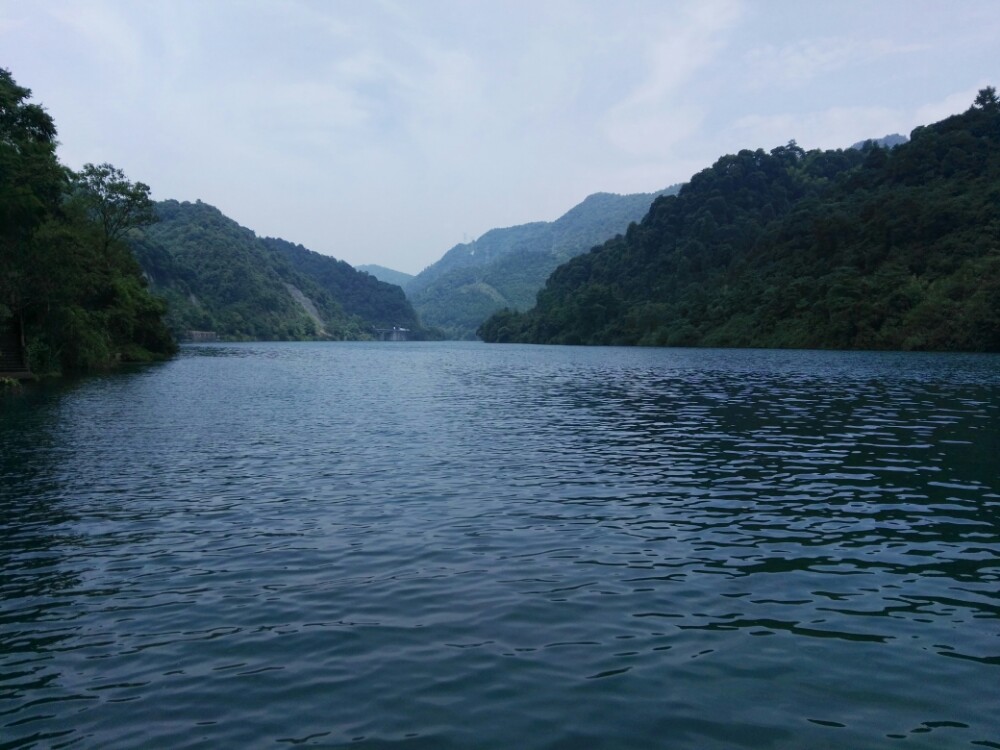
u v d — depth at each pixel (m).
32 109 60.94
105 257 89.50
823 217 156.00
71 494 16.55
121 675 7.73
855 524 13.81
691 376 59.62
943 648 8.35
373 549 12.27
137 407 36.47
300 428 28.30
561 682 7.50
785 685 7.44
